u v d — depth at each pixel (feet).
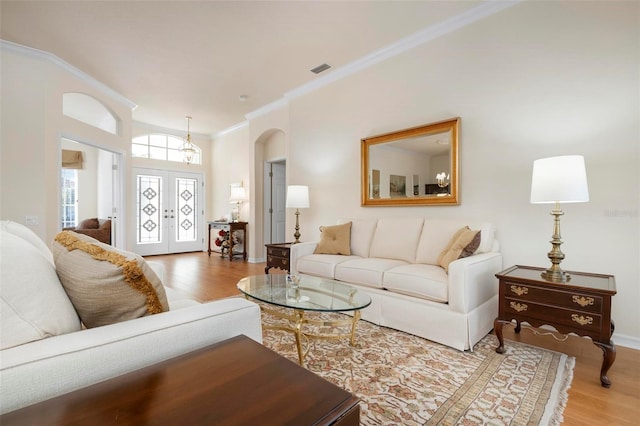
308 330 8.16
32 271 2.69
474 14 9.14
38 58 11.28
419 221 9.91
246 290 7.22
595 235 7.40
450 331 7.02
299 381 2.33
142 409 1.95
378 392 5.31
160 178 22.08
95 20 9.42
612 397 5.16
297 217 13.67
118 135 15.69
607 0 7.22
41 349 2.35
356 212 12.57
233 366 2.54
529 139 8.30
